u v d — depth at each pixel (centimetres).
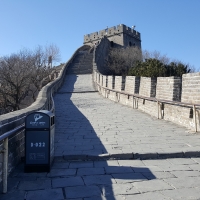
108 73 3800
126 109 1330
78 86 2636
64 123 964
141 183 412
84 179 431
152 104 1129
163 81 1025
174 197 362
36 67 3547
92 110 1312
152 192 379
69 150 581
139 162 518
